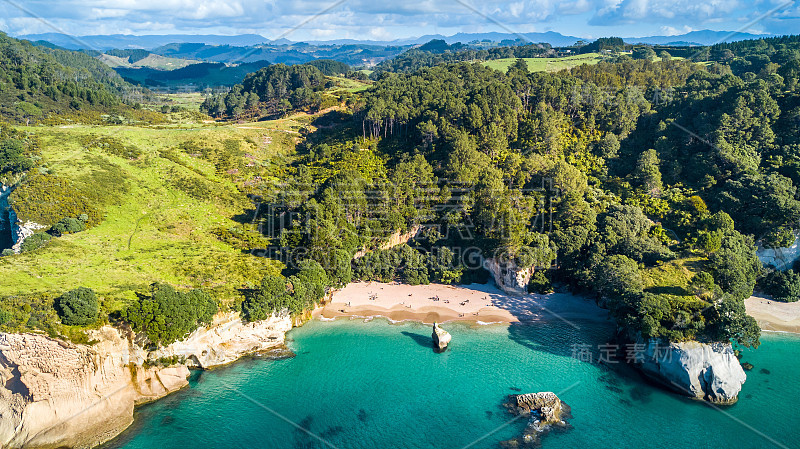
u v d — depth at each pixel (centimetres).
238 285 9788
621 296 9169
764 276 10794
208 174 15438
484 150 14100
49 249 9925
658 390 8175
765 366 8675
